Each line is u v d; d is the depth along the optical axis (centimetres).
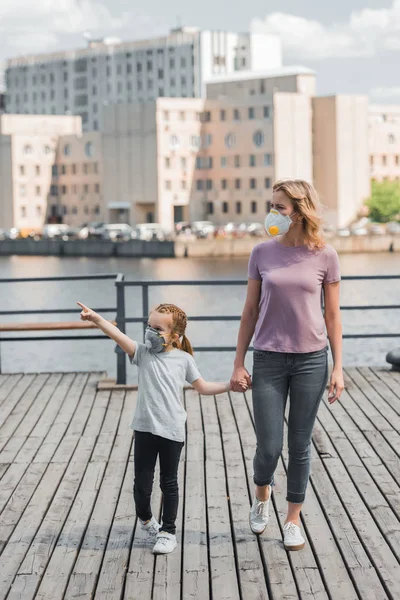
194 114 16088
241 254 13850
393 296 8388
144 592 694
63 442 1124
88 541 796
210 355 4012
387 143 17412
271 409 747
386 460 1024
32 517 858
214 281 1430
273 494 917
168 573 727
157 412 753
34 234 15938
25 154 17362
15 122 17725
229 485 947
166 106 15900
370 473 978
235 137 15875
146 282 1438
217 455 1061
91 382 1509
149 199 16100
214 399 1370
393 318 6159
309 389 743
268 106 15500
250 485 947
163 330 755
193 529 823
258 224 15162
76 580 716
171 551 766
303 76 16188
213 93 16888
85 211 17112
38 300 8781
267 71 16450
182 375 759
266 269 740
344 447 1082
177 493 769
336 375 748
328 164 15850
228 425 1202
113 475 986
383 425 1187
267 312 741
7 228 17412
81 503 896
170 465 761
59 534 814
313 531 810
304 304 734
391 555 751
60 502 899
